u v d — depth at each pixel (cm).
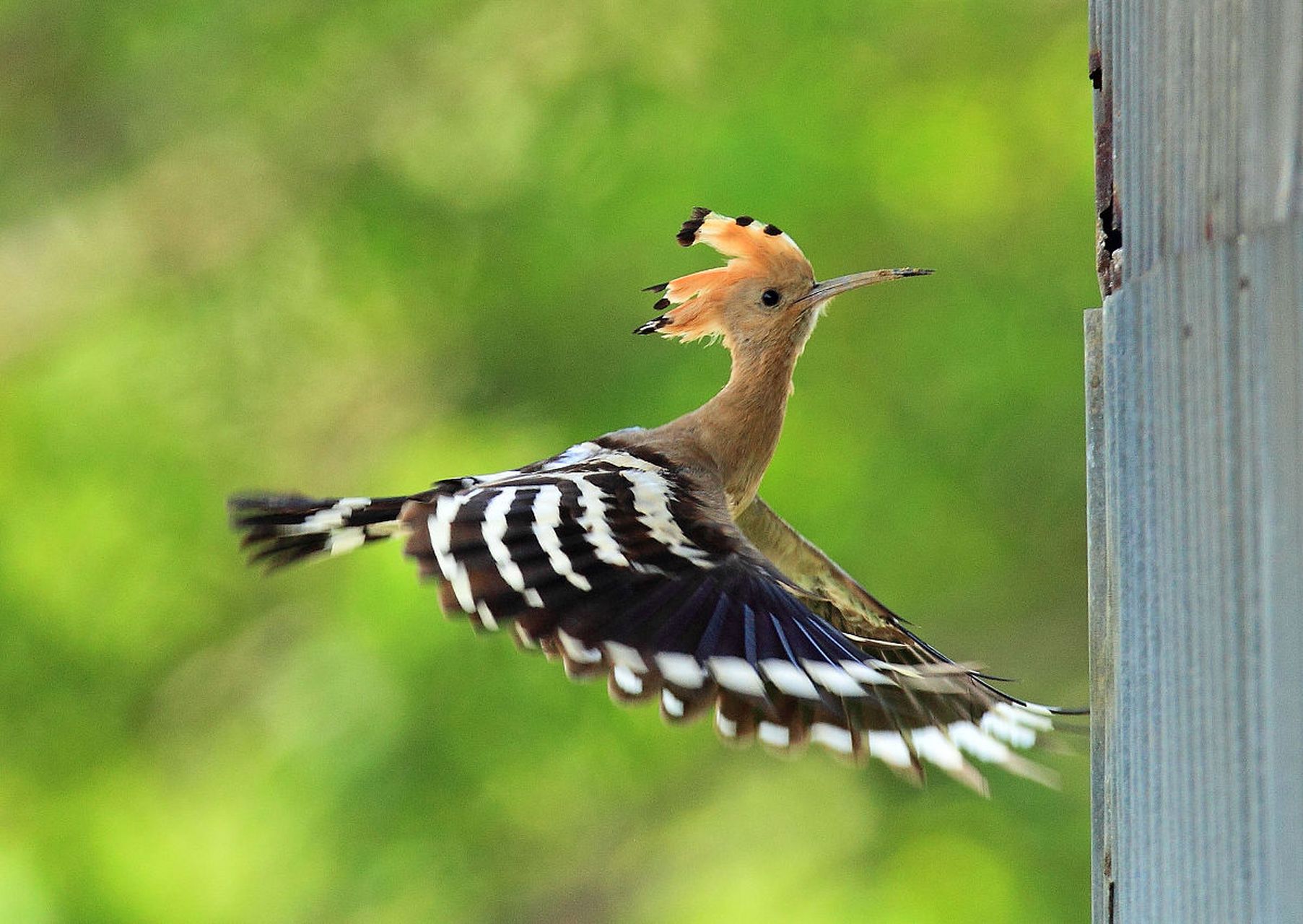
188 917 1430
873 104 1352
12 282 1606
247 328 1558
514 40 1505
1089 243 1339
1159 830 468
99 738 1489
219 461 1516
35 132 1619
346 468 1516
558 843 1449
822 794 1457
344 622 1355
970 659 1392
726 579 503
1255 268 431
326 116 1550
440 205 1486
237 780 1467
